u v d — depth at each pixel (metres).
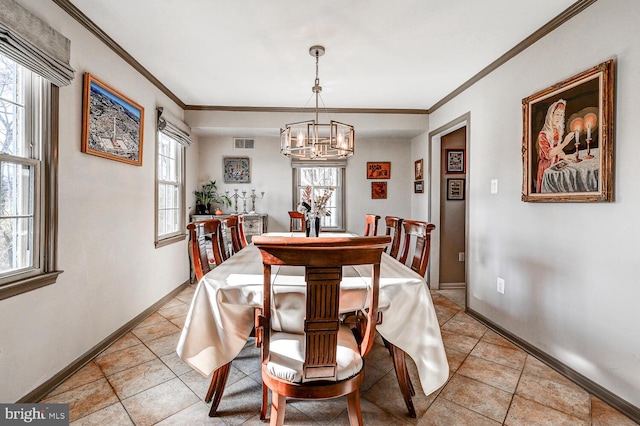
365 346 1.25
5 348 1.46
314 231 2.45
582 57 1.80
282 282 1.42
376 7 1.89
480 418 1.52
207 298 1.44
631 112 1.54
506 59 2.45
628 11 1.54
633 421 1.51
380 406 1.61
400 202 4.62
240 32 2.17
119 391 1.71
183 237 3.75
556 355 1.99
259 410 1.57
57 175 1.77
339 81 3.04
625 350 1.57
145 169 2.83
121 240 2.45
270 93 3.40
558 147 1.93
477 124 2.87
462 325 2.74
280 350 1.29
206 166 4.43
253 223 4.11
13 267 1.56
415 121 3.97
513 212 2.39
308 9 1.91
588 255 1.77
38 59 1.55
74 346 1.91
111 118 2.27
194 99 3.61
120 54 2.39
